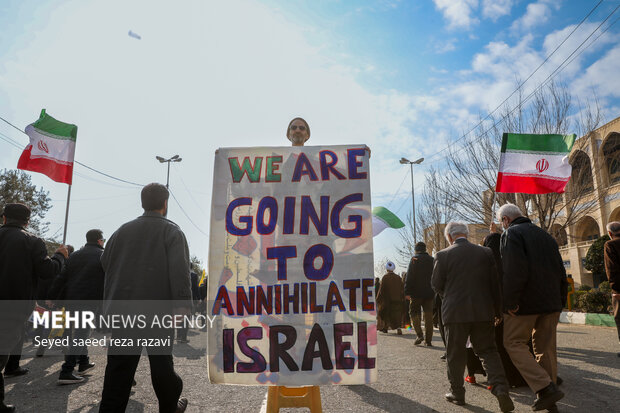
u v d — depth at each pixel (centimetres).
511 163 632
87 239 523
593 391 425
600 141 2188
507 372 460
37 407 386
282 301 306
